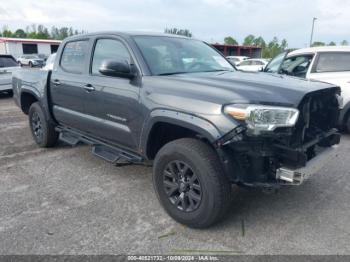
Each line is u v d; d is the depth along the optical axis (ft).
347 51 20.89
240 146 8.80
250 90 9.42
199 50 14.06
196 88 9.97
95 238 9.73
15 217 10.91
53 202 11.99
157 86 10.77
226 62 14.46
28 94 19.06
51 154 17.51
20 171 15.06
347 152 17.57
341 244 9.39
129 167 15.52
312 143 9.93
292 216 10.89
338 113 11.70
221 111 8.99
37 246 9.34
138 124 11.36
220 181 9.32
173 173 10.37
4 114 28.96
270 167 9.23
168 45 13.07
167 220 10.75
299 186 13.14
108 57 13.11
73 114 15.03
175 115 9.91
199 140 9.95
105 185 13.48
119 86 12.01
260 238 9.70
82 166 15.67
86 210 11.39
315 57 22.09
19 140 20.30
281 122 8.78
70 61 15.49
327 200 12.00
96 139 14.67
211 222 9.77
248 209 11.34
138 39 12.53
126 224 10.50
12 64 38.42
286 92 9.45
